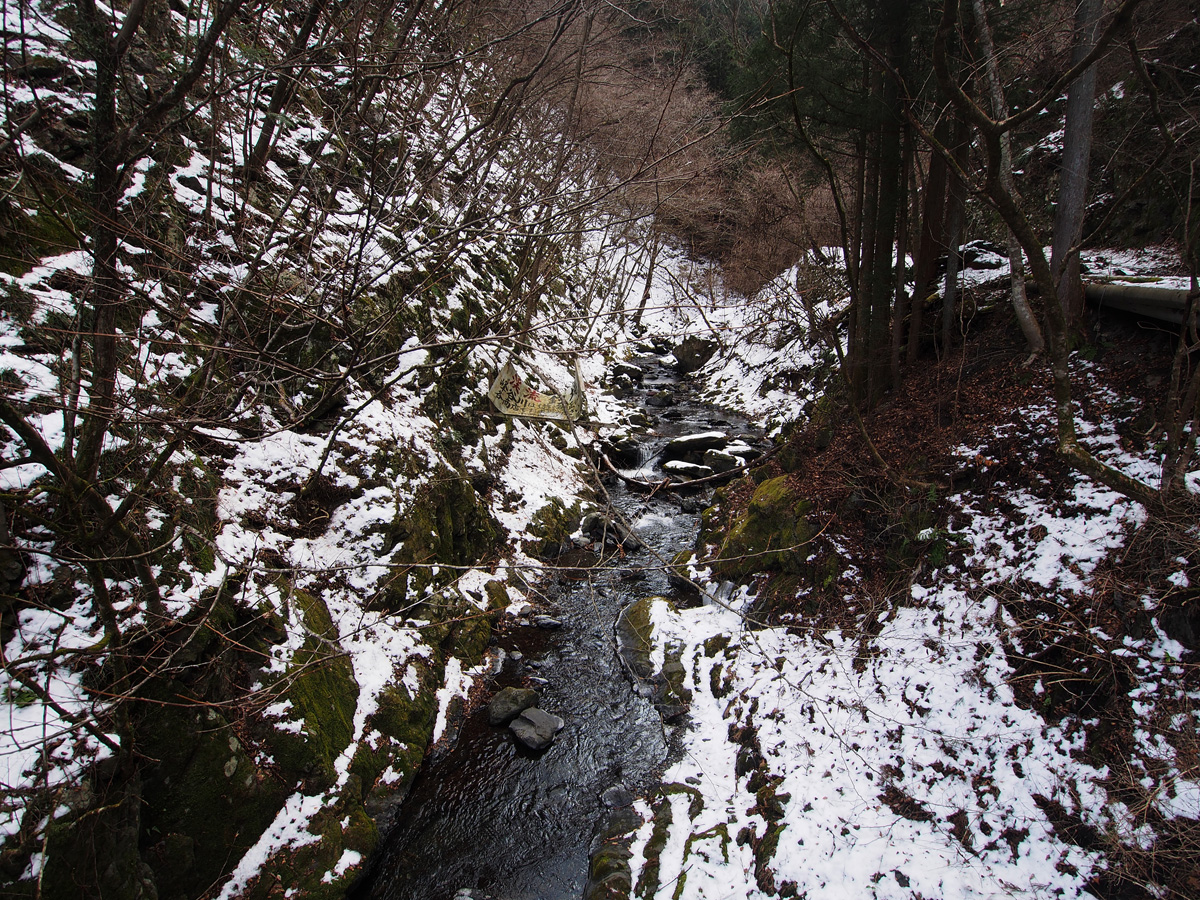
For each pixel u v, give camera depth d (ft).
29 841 8.13
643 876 12.76
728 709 16.93
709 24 25.91
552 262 22.24
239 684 12.01
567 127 21.76
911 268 29.66
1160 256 21.31
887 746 13.24
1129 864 9.71
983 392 19.04
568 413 14.53
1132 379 15.96
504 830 14.40
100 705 8.84
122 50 8.84
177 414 10.53
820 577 18.54
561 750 16.71
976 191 11.06
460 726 17.11
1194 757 10.22
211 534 13.26
